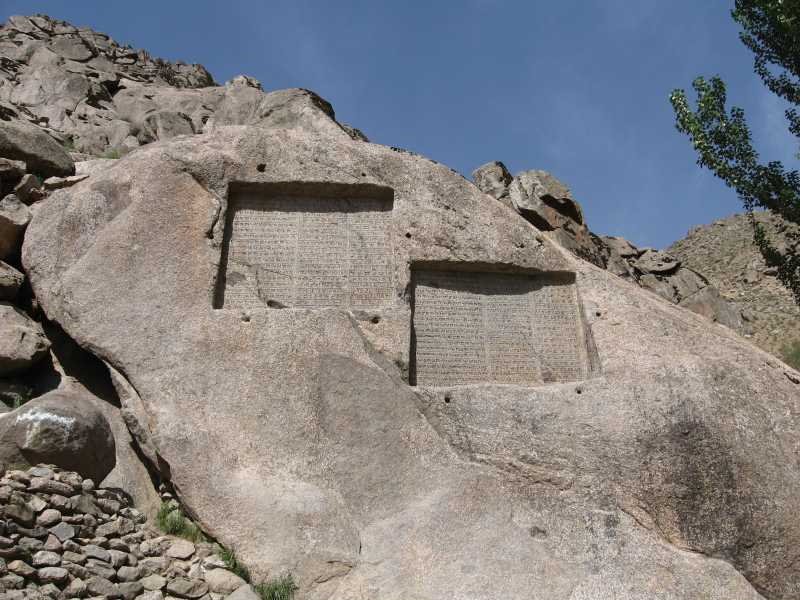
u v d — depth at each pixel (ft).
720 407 25.67
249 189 30.27
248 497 23.20
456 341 28.68
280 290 28.78
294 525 22.71
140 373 25.71
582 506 24.17
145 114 61.11
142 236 28.14
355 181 30.25
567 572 22.74
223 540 22.70
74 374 28.40
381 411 25.61
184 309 26.99
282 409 25.13
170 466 23.93
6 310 28.19
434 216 30.04
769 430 25.41
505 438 25.49
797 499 24.26
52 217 29.60
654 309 28.78
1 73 63.77
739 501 24.13
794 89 37.91
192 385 25.40
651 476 24.49
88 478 23.90
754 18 38.22
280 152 30.66
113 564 21.01
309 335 26.53
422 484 24.54
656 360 26.89
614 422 25.48
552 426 25.63
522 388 26.53
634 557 23.21
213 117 61.98
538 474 24.81
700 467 24.61
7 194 32.48
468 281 29.76
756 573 23.24
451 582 22.04
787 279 39.99
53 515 21.04
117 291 27.17
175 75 79.61
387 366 26.89
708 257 105.70
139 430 25.13
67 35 74.08
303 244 29.63
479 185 50.70
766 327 76.79
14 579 18.97
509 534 23.41
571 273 29.99
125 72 74.43
